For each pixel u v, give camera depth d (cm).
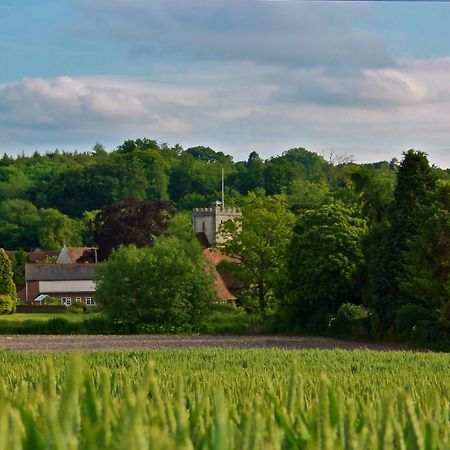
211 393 1201
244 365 6638
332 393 778
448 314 11912
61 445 590
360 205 16200
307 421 833
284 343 13250
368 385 2459
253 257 18862
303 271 15262
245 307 19075
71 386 644
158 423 754
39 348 12381
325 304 15362
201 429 798
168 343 13600
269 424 772
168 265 16650
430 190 13300
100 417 762
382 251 13425
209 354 7938
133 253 16800
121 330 16612
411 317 12662
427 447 793
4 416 559
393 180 17188
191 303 16762
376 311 13488
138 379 3091
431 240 11819
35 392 874
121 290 16638
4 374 3269
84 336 15800
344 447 728
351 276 15062
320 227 15188
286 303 16350
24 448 620
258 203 18925
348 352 8125
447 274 11819
